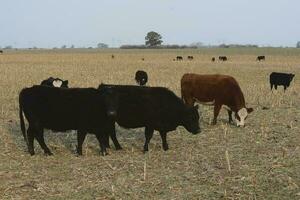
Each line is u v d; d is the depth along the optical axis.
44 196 8.82
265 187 9.01
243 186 9.11
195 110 13.38
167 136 14.55
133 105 12.62
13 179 9.96
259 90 27.56
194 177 9.88
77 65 58.97
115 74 41.94
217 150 12.38
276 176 9.57
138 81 28.91
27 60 74.50
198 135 14.58
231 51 139.88
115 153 12.48
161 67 55.53
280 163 10.56
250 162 10.85
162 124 12.73
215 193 8.83
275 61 75.81
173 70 49.47
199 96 16.62
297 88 31.38
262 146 12.68
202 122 16.86
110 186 9.30
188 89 16.89
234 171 10.13
